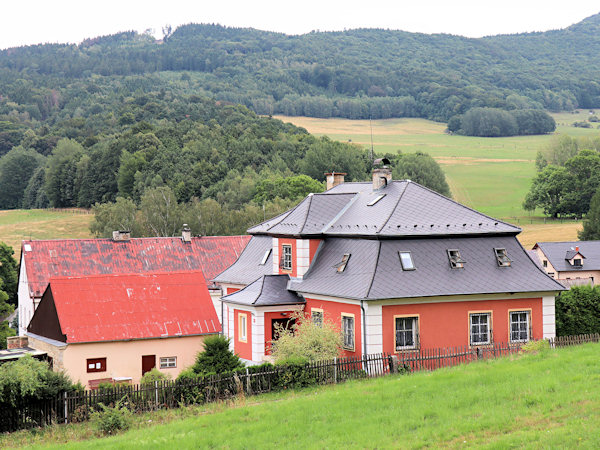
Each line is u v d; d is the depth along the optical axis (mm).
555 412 20328
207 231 102375
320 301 37531
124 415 25594
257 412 24516
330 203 41844
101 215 110062
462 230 37344
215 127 182000
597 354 28125
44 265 60594
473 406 22047
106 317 40406
